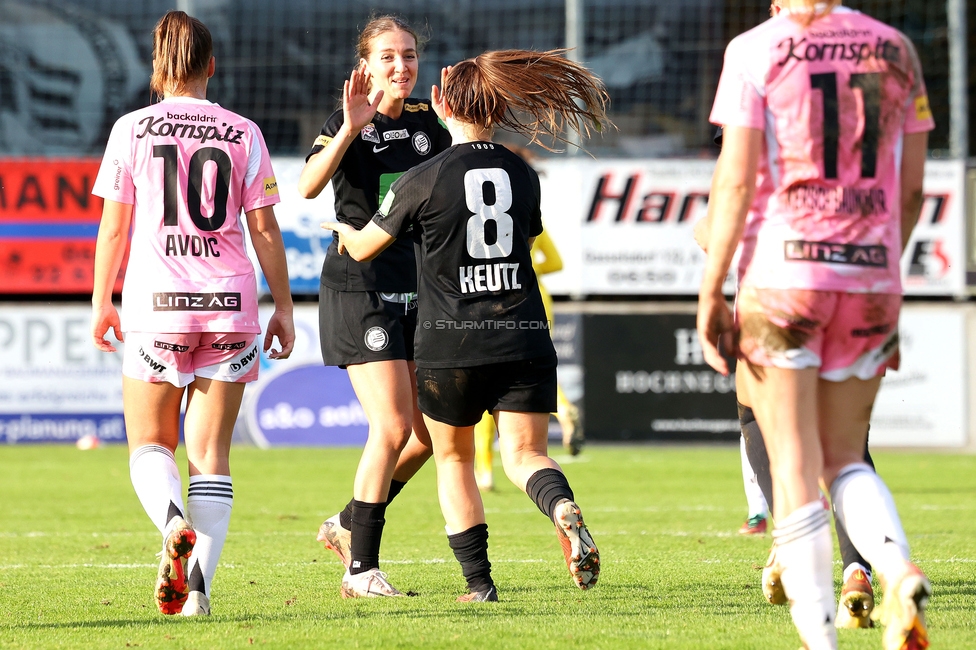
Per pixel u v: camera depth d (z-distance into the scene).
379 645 11.48
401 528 24.44
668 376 48.06
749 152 9.81
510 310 13.84
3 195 48.19
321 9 66.38
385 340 15.64
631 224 49.00
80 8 67.56
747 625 12.56
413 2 67.06
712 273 9.91
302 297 48.47
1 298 57.00
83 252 48.44
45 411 47.94
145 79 67.88
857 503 10.22
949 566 17.89
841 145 9.88
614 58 65.19
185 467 38.88
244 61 65.81
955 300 51.34
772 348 9.95
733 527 24.22
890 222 10.14
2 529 24.72
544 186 49.09
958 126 49.12
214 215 13.42
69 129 67.44
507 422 14.09
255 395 47.75
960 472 38.56
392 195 14.01
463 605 14.31
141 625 13.01
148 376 13.35
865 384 10.38
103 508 28.81
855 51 9.95
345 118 15.00
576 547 12.88
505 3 67.25
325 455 44.47
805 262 9.88
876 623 12.67
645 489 33.09
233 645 11.65
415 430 16.70
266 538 22.91
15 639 12.30
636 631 12.16
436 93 14.52
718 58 64.69
